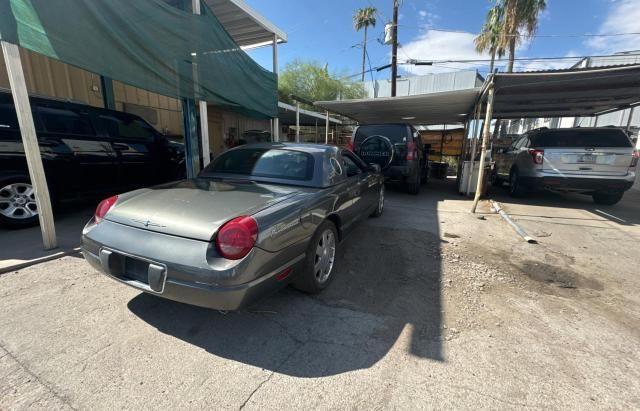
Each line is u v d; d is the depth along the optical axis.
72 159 4.53
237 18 6.91
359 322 2.45
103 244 2.21
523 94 7.27
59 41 3.23
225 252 1.89
